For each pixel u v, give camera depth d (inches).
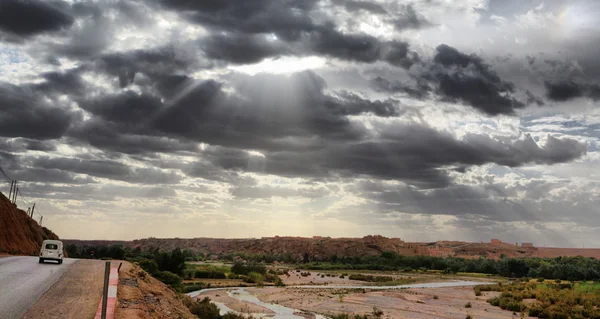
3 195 2908.5
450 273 6456.7
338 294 2856.8
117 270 1075.3
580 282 4279.0
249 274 4399.6
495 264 6628.9
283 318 1841.8
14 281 794.2
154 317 680.4
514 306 2174.0
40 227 3715.6
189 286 3102.9
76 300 631.2
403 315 1952.5
